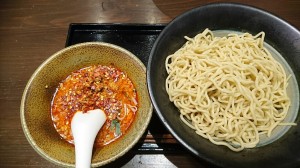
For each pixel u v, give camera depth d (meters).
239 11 0.30
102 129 0.29
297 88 0.28
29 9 0.39
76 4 0.39
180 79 0.29
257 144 0.26
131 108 0.30
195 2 0.38
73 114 0.29
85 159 0.25
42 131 0.27
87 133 0.26
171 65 0.30
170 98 0.28
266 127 0.27
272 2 0.38
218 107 0.28
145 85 0.29
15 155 0.29
